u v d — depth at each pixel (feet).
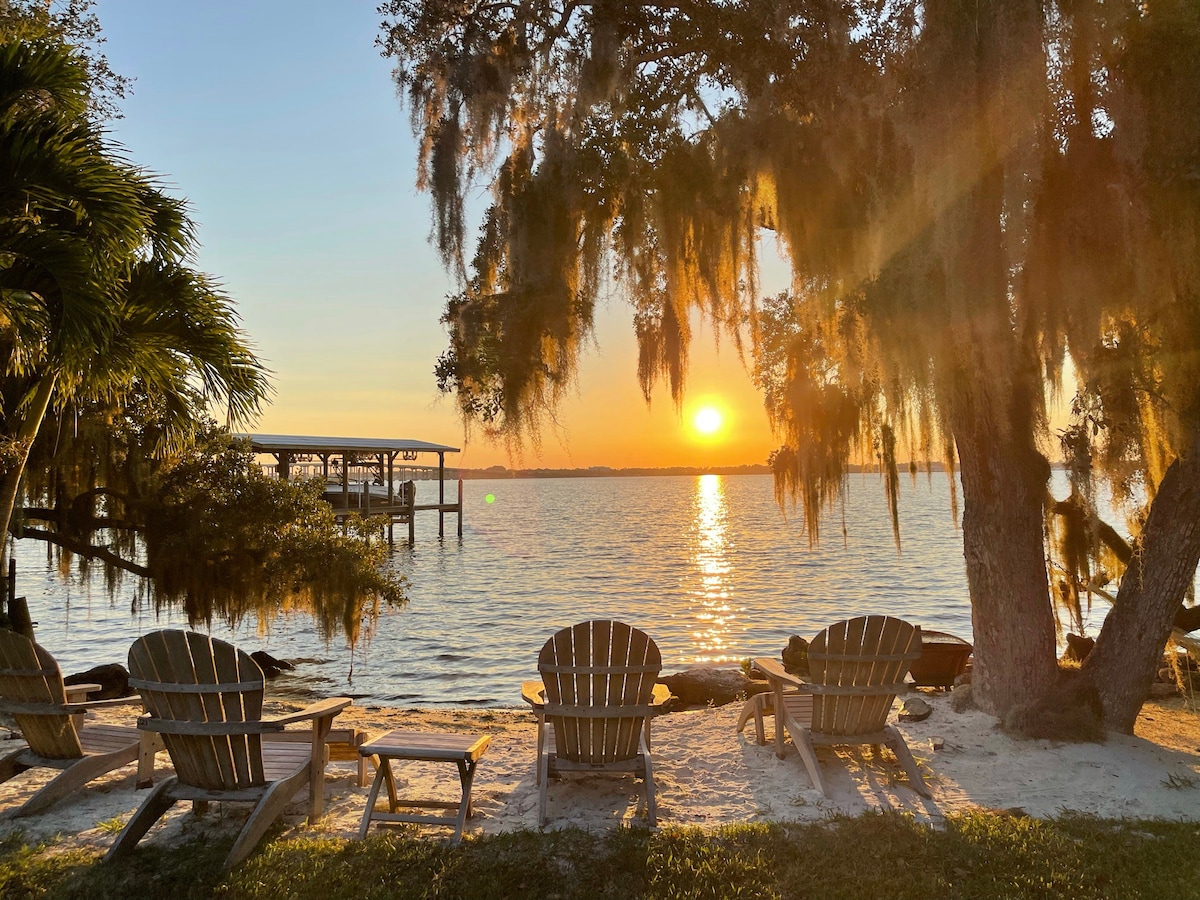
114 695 32.14
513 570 116.26
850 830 14.07
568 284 20.89
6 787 17.04
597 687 15.33
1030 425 20.66
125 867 12.91
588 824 14.80
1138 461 19.54
